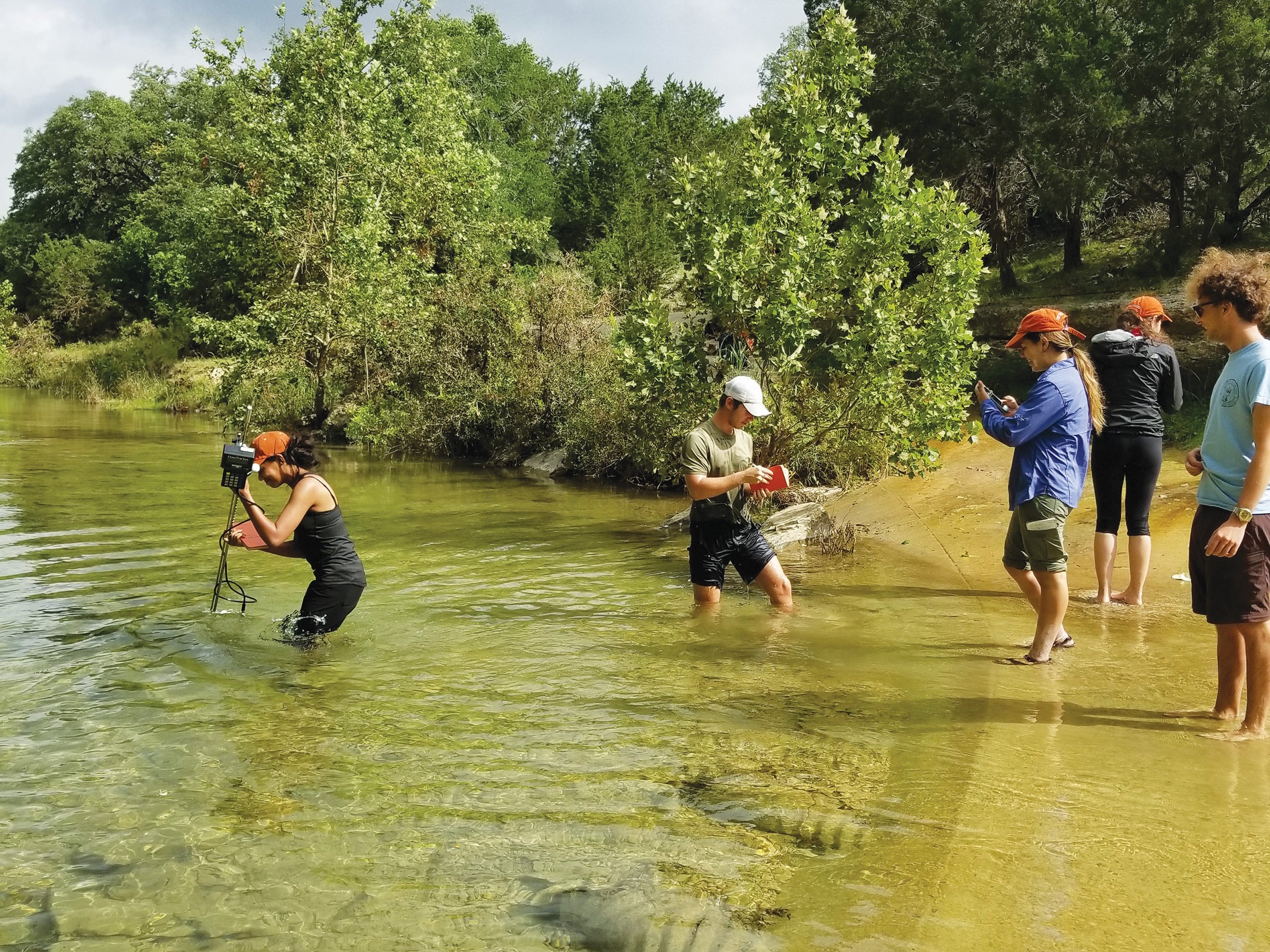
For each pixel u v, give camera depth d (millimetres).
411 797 3438
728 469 6152
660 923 2582
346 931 2588
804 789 3449
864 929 2516
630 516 10195
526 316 16516
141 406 27562
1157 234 16141
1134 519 6270
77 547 8148
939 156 17156
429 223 22750
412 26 23984
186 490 11578
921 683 4684
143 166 55781
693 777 3572
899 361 9305
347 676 4852
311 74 21219
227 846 3080
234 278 30266
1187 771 3553
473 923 2621
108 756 3832
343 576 5625
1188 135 14188
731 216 9688
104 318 47500
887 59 17719
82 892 2809
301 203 20688
